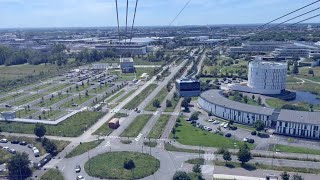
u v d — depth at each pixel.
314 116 131.62
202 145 119.69
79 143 123.38
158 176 97.19
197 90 193.50
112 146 120.06
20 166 98.38
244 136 128.88
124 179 95.56
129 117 154.50
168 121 148.12
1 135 132.00
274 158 108.44
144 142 123.25
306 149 115.50
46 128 138.00
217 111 154.88
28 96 197.38
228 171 99.44
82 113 159.50
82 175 98.44
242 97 182.12
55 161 108.62
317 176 96.12
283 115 133.88
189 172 98.56
